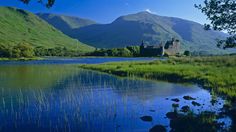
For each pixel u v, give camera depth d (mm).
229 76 43719
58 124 21703
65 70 77438
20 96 34094
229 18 19297
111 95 34531
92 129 20359
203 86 39750
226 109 24688
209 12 19781
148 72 58344
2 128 20672
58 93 36375
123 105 28188
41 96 33875
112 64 88875
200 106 26938
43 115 24391
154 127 19719
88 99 31703
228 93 31109
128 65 79312
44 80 52281
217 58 74750
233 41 19609
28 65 105312
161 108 26594
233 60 65062
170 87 40781
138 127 20641
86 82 48656
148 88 40281
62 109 26594
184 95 33781
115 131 19844
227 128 18703
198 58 82062
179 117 22078
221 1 19422
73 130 20156
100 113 24906
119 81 49438
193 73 50312
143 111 25484
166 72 54625
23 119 23109
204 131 18328
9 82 49062
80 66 93375
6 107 27594
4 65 105188
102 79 53219
